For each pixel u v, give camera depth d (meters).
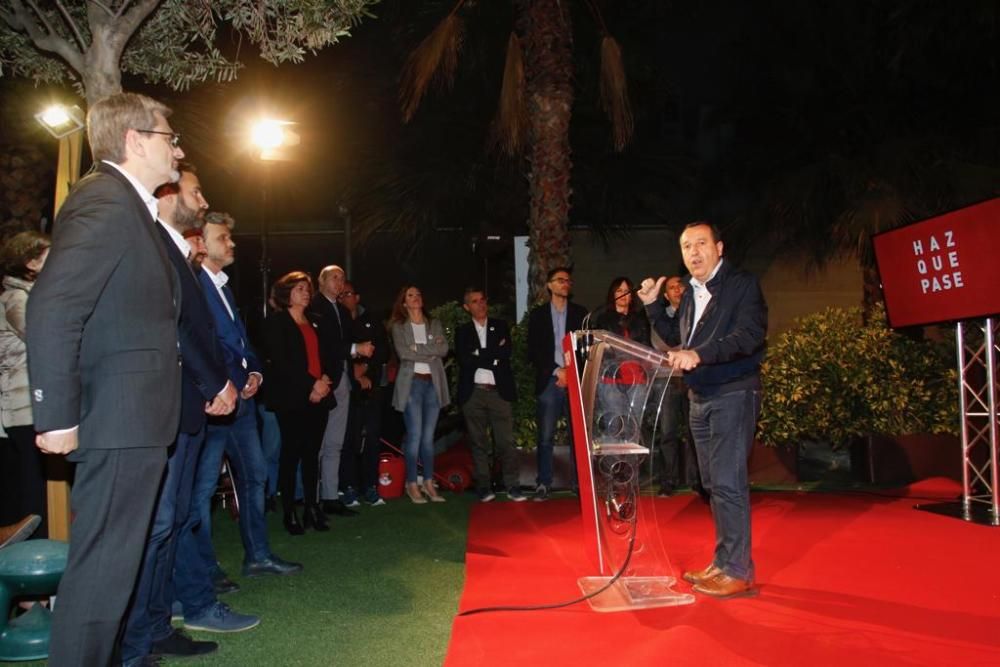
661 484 7.40
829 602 4.39
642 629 4.01
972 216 6.14
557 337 7.55
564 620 4.17
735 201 11.34
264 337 6.23
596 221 13.04
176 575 4.20
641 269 13.78
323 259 14.27
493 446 8.12
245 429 5.15
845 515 6.48
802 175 9.84
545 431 7.51
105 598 2.94
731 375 4.52
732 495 4.53
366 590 4.86
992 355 6.25
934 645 3.77
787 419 7.81
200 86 8.77
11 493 5.21
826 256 10.69
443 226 12.47
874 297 10.03
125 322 3.02
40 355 2.75
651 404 4.80
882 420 7.81
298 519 6.40
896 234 6.88
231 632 4.19
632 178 12.50
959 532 5.90
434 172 11.62
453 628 4.09
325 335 6.68
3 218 7.02
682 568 5.08
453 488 8.04
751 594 4.50
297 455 6.27
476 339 7.56
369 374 7.62
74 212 2.93
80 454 2.99
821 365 7.83
